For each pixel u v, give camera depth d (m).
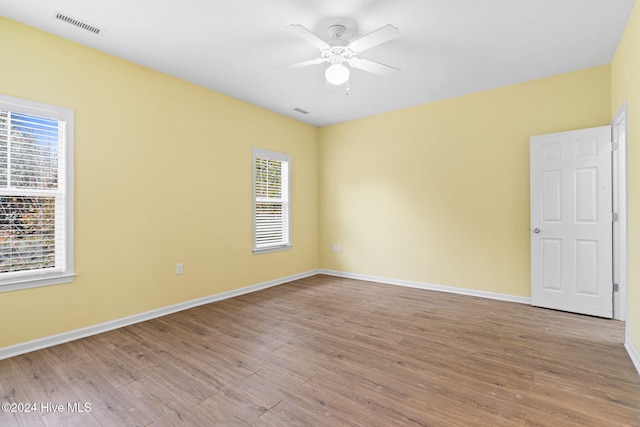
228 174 4.17
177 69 3.39
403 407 1.83
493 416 1.74
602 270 3.26
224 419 1.74
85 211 2.88
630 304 2.45
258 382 2.11
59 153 2.75
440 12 2.43
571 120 3.49
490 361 2.37
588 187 3.31
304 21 2.55
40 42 2.62
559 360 2.38
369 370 2.26
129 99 3.19
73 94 2.81
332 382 2.10
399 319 3.30
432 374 2.20
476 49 2.99
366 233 5.12
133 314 3.22
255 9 2.39
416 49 2.99
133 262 3.22
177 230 3.61
